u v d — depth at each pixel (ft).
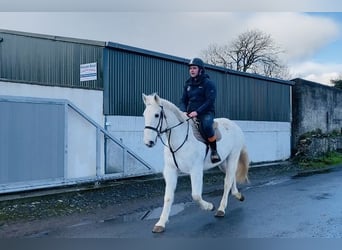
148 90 40.32
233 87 52.70
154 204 26.61
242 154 25.68
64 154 30.09
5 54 47.39
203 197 29.50
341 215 23.02
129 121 37.78
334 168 51.93
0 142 26.43
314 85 69.00
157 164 40.73
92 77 36.91
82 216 23.15
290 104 63.98
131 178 36.32
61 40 39.99
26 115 27.81
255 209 24.71
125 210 24.79
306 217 22.53
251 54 114.93
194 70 21.24
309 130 67.21
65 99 30.19
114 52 36.83
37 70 43.52
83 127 32.40
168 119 19.03
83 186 31.76
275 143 59.98
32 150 28.12
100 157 33.55
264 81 58.29
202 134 20.86
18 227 20.67
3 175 26.50
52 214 23.44
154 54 40.24
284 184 36.35
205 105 20.81
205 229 20.03
